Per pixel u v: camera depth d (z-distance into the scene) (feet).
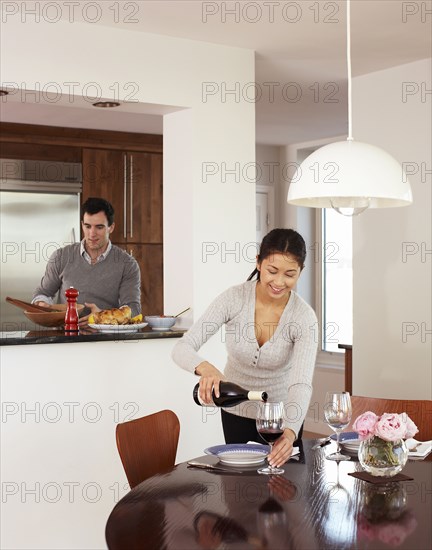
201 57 13.06
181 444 12.70
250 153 13.56
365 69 15.14
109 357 11.98
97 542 11.91
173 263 13.48
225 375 9.71
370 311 15.70
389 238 15.28
